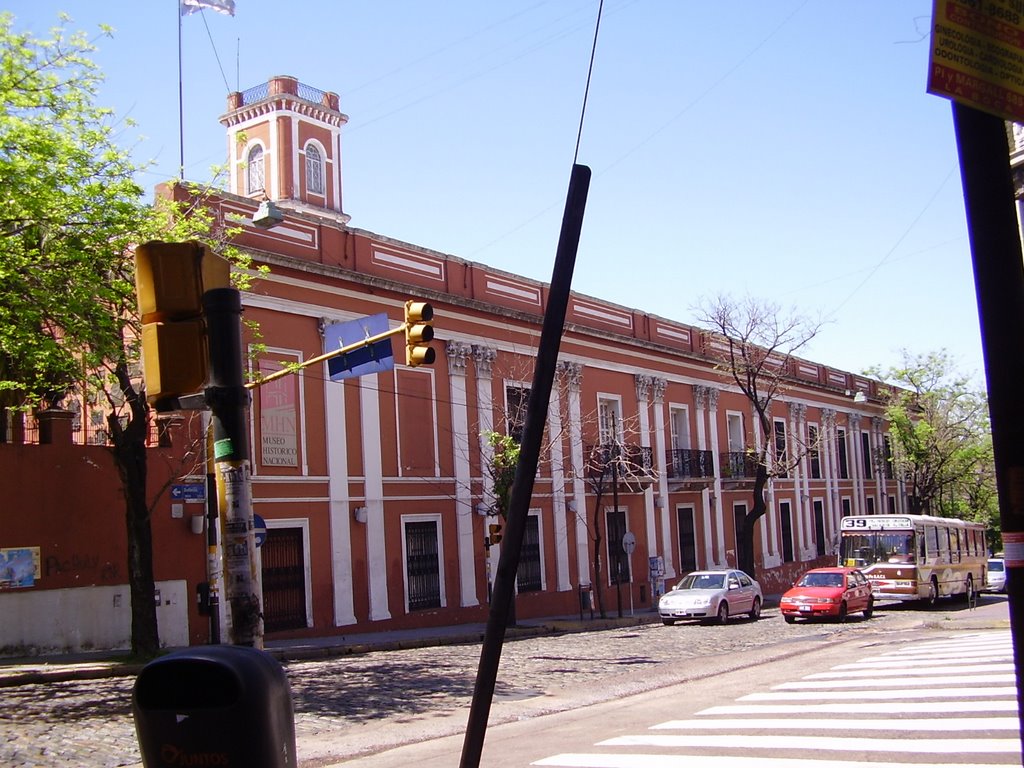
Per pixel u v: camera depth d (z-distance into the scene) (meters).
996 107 4.80
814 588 29.38
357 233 28.19
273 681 4.14
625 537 33.34
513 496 4.80
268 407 24.94
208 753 3.96
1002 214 4.71
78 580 20.59
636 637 25.61
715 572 30.80
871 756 8.90
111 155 17.25
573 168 5.19
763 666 18.22
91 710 13.52
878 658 17.89
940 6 4.70
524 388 33.78
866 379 62.75
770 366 49.38
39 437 20.98
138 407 18.92
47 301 16.30
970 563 39.47
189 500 21.11
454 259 31.59
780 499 50.38
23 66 16.89
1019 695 4.46
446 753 10.73
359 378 27.75
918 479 58.44
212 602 20.08
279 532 25.00
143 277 5.25
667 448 41.66
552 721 12.87
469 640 25.94
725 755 9.34
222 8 24.05
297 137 44.50
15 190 15.77
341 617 26.09
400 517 28.39
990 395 4.64
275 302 25.31
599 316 38.66
